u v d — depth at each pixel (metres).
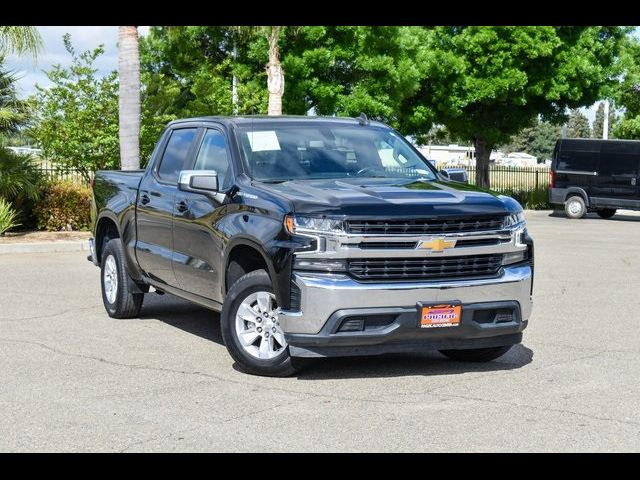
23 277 13.60
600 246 19.69
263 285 7.50
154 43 30.77
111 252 10.37
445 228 7.28
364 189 7.59
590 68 34.41
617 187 29.97
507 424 6.25
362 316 7.08
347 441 5.88
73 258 16.11
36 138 23.64
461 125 35.88
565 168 30.89
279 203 7.37
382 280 7.16
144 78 26.61
